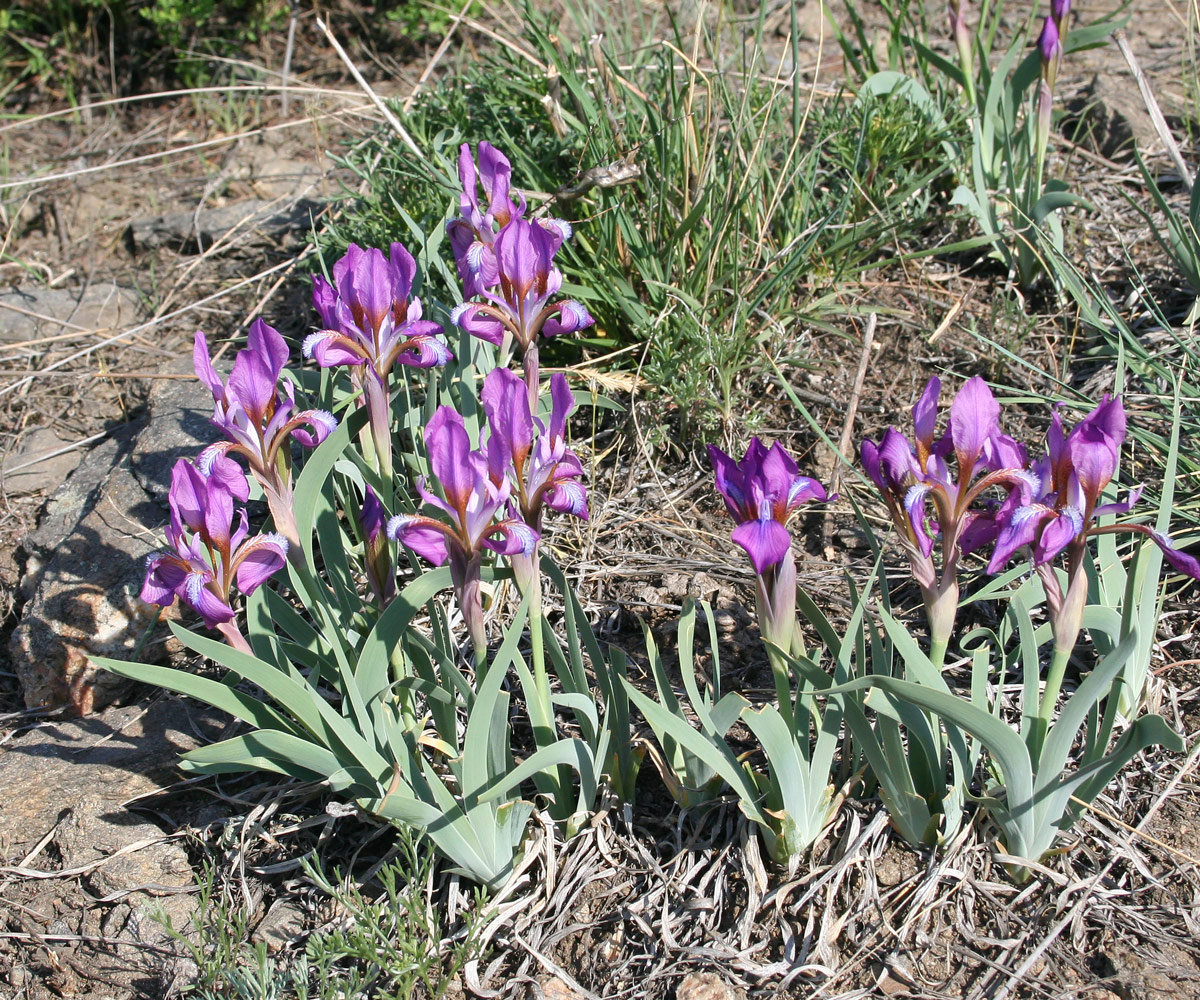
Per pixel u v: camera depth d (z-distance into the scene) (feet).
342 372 2.83
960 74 3.76
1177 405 2.48
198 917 2.53
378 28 5.75
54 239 4.66
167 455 3.28
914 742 2.44
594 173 3.14
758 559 2.19
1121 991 2.31
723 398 3.24
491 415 2.23
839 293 3.46
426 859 2.45
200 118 5.33
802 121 3.43
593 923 2.46
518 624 2.30
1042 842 2.39
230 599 2.52
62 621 2.97
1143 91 3.41
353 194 3.75
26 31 5.74
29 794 2.72
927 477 2.21
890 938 2.39
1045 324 3.43
